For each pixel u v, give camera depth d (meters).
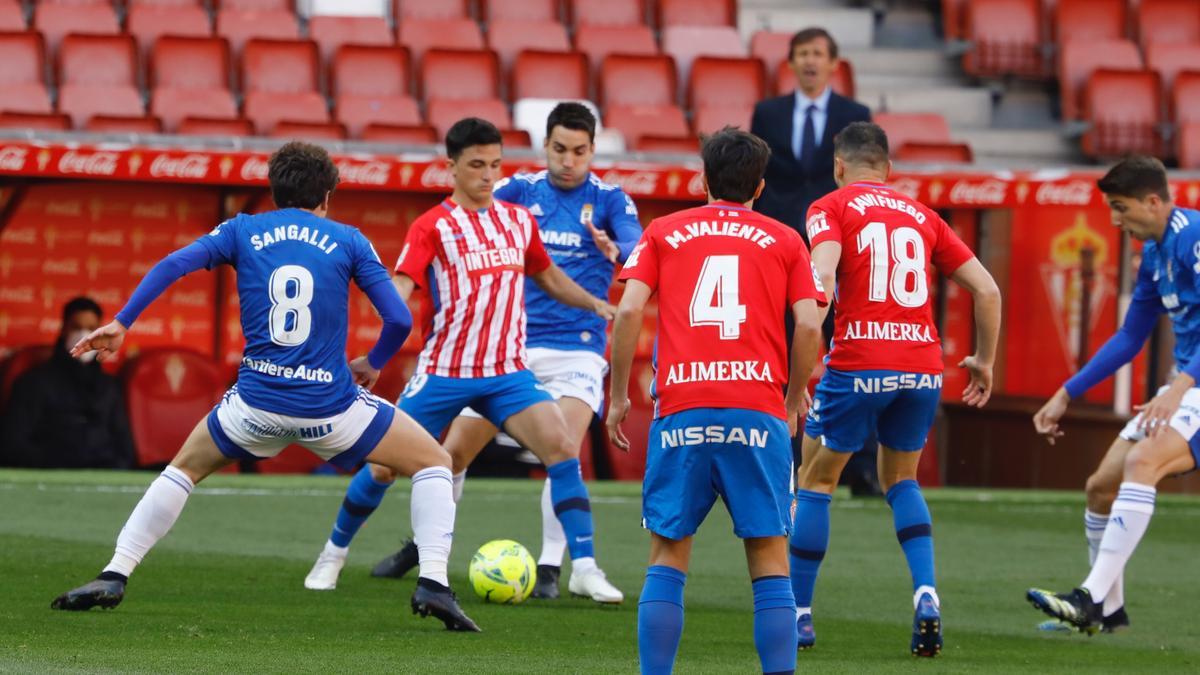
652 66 56.09
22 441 41.69
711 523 34.53
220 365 46.31
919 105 59.69
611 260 24.33
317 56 53.97
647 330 48.62
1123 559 21.89
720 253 16.09
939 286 51.47
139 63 52.91
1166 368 49.41
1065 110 59.06
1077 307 51.28
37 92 50.69
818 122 31.38
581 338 24.84
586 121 24.89
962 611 24.56
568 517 23.42
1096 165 58.28
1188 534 35.78
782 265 16.19
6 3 54.00
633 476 46.47
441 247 22.94
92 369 42.56
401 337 19.97
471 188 22.97
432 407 23.12
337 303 19.59
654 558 16.02
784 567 16.00
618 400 16.50
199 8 55.94
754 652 19.47
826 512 20.44
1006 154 58.34
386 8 58.97
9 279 46.25
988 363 20.47
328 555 23.81
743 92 56.53
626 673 17.25
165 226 47.47
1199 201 45.19
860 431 20.14
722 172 16.48
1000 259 51.41
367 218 48.44
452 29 57.25
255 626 19.73
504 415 23.36
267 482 39.56
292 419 19.47
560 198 25.17
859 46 62.72
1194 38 62.16
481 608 22.53
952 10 62.00
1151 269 22.84
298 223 19.67
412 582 24.78
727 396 15.69
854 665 18.83
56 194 46.47
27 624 18.94
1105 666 19.50
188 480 20.20
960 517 37.69
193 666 16.53
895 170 45.47
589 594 23.39
